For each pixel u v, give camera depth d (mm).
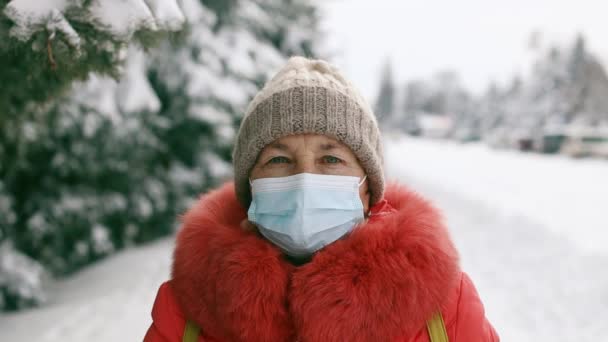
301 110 1299
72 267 6266
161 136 7520
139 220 7133
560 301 4824
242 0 8078
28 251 5801
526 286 5301
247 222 1468
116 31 1343
